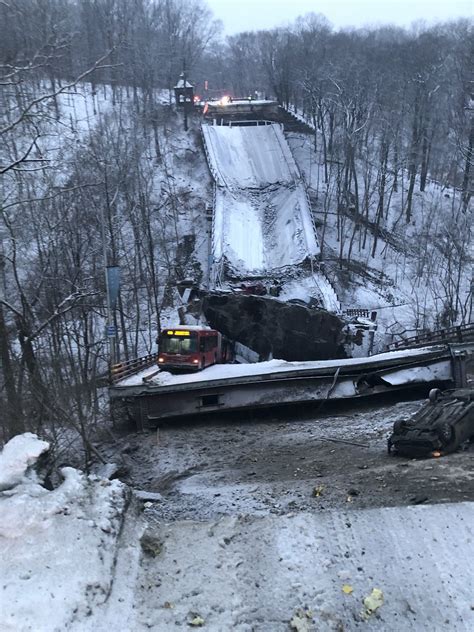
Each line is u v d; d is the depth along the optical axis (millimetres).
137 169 53406
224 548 7066
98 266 39531
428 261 55125
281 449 14836
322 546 6965
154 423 19328
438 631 5484
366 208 62406
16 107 17234
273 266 54250
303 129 84375
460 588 5980
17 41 13680
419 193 70188
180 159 74312
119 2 81062
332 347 36312
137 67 78625
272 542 7129
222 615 5781
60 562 5844
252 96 107250
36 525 6227
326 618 5734
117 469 13539
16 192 27047
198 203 65250
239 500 9492
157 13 97250
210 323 37281
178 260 55188
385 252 59938
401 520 7375
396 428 12141
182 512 9047
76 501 6902
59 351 22516
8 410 12539
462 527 7031
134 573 6414
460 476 9102
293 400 18984
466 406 12812
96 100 80438
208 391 18953
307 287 48562
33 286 28016
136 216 52000
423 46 88938
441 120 74000
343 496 8797
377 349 38969
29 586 5453
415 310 48719
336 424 17500
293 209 61875
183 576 6465
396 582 6180
